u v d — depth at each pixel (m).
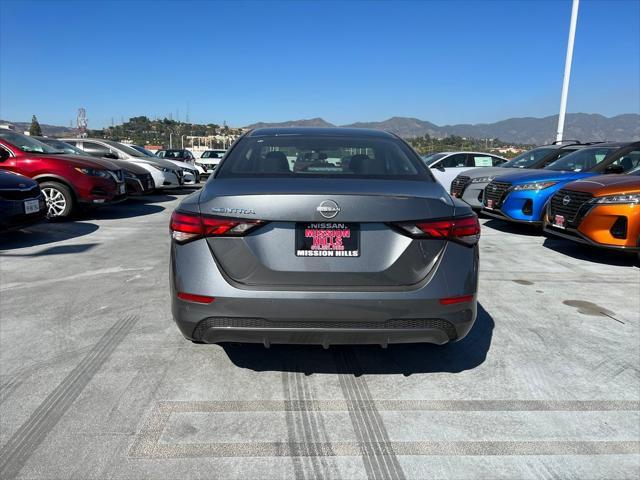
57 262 5.48
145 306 3.99
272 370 2.92
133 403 2.52
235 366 2.96
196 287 2.32
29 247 6.33
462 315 2.41
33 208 6.47
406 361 3.07
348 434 2.30
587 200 5.68
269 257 2.30
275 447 2.19
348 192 2.29
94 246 6.43
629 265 5.76
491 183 8.52
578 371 2.96
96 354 3.08
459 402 2.59
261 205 2.27
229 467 2.04
